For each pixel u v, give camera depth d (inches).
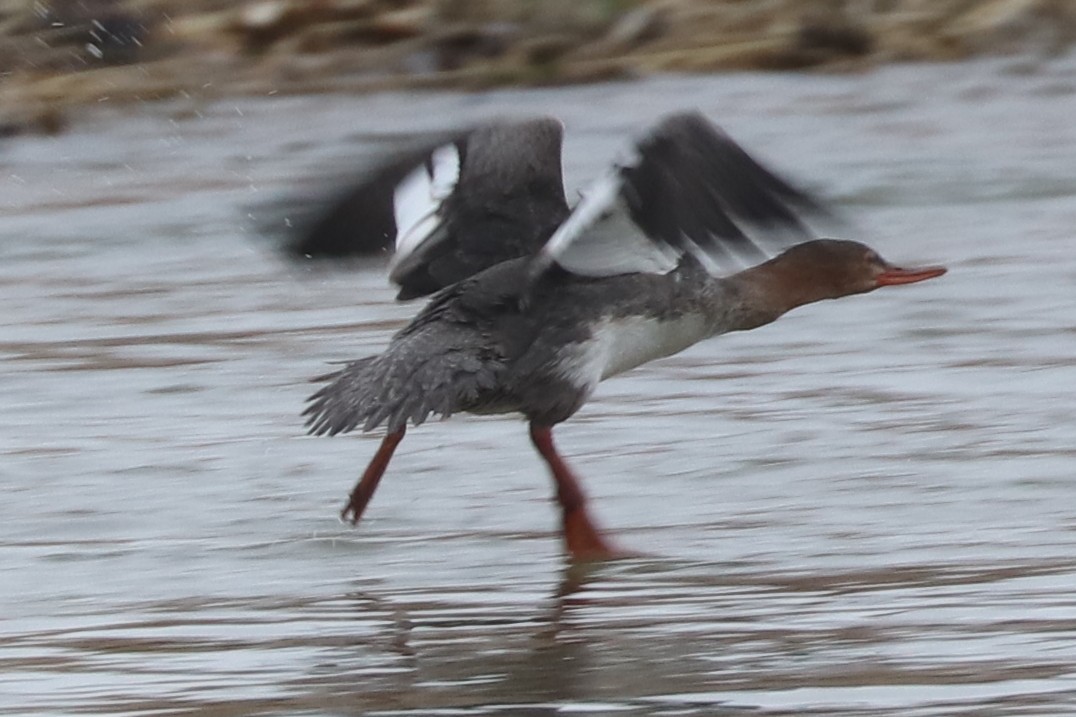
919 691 323.3
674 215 389.4
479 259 433.1
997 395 528.1
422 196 430.6
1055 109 964.6
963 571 393.4
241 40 1110.4
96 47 1083.3
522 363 422.3
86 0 1092.5
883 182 824.3
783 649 349.1
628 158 392.2
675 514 446.9
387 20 1113.4
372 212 425.7
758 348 592.7
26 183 902.4
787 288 458.9
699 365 577.0
